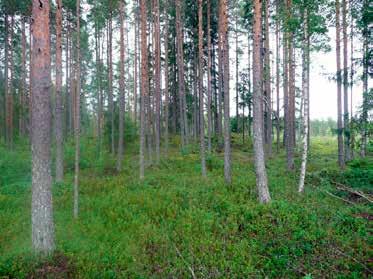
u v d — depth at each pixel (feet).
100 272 23.65
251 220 32.81
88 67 127.44
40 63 25.61
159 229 31.55
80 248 27.40
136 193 44.68
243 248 27.02
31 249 26.18
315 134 268.00
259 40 39.42
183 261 25.46
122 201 40.93
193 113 104.83
